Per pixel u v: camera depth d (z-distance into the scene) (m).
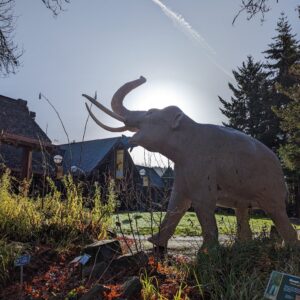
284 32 39.38
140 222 12.52
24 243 5.12
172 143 5.31
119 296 3.50
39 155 21.38
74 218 5.93
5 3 9.05
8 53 9.31
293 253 4.24
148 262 4.39
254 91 40.62
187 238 8.58
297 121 25.66
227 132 5.41
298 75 27.88
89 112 6.39
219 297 3.49
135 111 5.89
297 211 32.44
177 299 3.43
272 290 2.69
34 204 6.30
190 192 5.20
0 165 8.72
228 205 5.62
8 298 3.80
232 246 4.36
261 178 5.28
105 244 4.65
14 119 23.14
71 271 4.36
